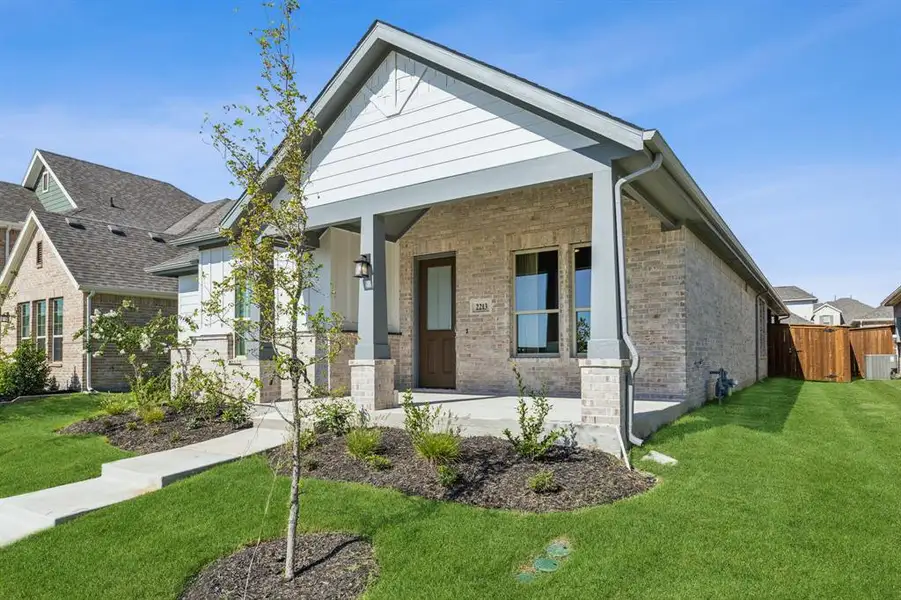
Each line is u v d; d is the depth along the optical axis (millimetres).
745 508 4484
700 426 7332
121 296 16359
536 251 10195
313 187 8867
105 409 9891
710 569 3621
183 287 13906
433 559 3965
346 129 8594
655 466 5496
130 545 4547
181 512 5105
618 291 6062
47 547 4594
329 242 10055
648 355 8898
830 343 18156
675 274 8766
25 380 14625
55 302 16828
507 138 7055
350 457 6086
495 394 9938
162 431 8227
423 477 5359
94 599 3824
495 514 4582
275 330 4352
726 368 12102
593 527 4238
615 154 6230
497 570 3785
